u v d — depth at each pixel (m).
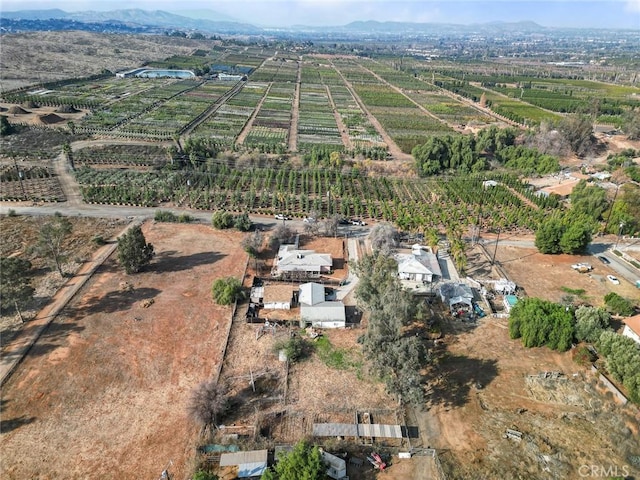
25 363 61.72
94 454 49.19
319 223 106.69
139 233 85.38
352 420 54.69
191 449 50.06
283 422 54.22
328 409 56.28
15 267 68.38
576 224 97.00
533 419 55.25
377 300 63.84
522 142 181.12
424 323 73.81
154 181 131.88
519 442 51.84
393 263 74.88
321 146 176.88
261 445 49.97
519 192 138.12
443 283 84.81
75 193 123.50
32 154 148.00
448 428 53.84
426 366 64.44
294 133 197.62
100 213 112.88
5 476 46.47
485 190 134.75
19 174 123.50
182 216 109.38
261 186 135.00
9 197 117.81
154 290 80.38
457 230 107.81
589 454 50.41
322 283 85.06
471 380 61.75
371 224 114.06
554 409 56.91
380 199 129.50
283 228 101.81
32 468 47.44
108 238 99.19
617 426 53.53
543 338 66.88
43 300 75.88
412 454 50.22
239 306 76.81
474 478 47.28
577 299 82.06
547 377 62.16
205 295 79.50
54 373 60.22
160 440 51.09
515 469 48.44
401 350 53.31
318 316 72.31
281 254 93.06
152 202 121.25
